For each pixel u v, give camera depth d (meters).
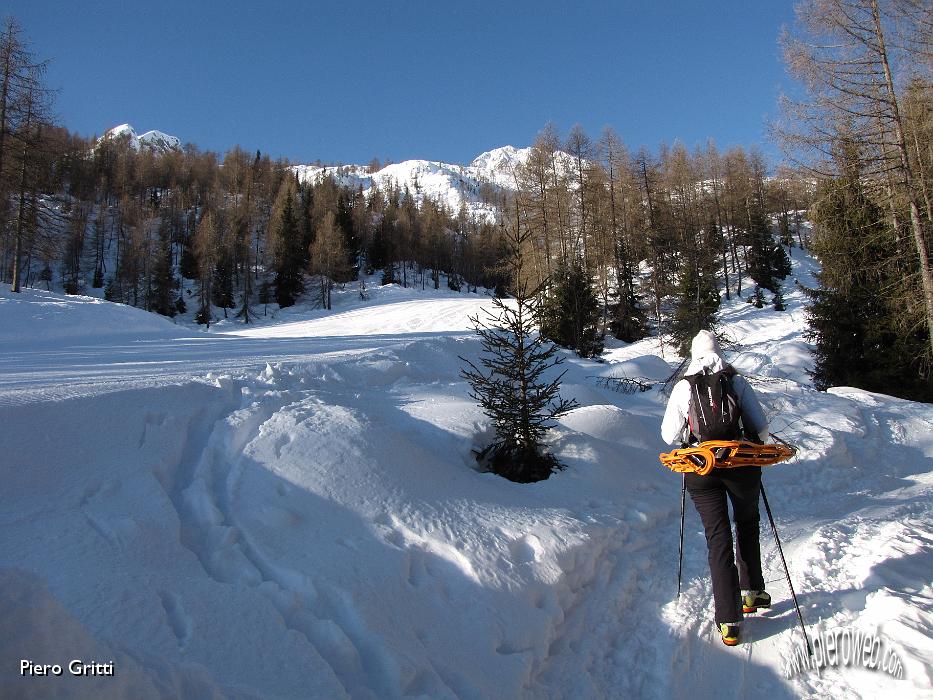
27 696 1.42
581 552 3.82
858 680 2.70
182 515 3.24
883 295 16.52
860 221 16.97
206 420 4.50
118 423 3.87
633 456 6.40
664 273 33.97
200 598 2.50
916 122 13.05
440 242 74.50
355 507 3.56
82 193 75.81
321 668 2.28
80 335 19.55
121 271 58.62
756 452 3.20
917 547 3.97
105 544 2.70
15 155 26.16
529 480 5.19
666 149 49.19
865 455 8.11
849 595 3.47
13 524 2.70
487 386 5.46
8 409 3.54
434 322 37.38
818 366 19.28
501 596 3.13
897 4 12.63
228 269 58.41
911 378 17.02
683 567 4.16
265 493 3.47
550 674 2.85
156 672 1.86
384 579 2.94
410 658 2.46
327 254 56.78
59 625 1.65
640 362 14.34
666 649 3.07
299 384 6.65
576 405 5.51
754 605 3.42
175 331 22.38
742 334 30.89
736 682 2.85
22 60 26.17
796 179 14.47
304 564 2.91
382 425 4.66
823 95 13.13
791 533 4.73
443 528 3.58
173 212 77.94
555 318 24.33
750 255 45.09
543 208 37.41
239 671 2.15
